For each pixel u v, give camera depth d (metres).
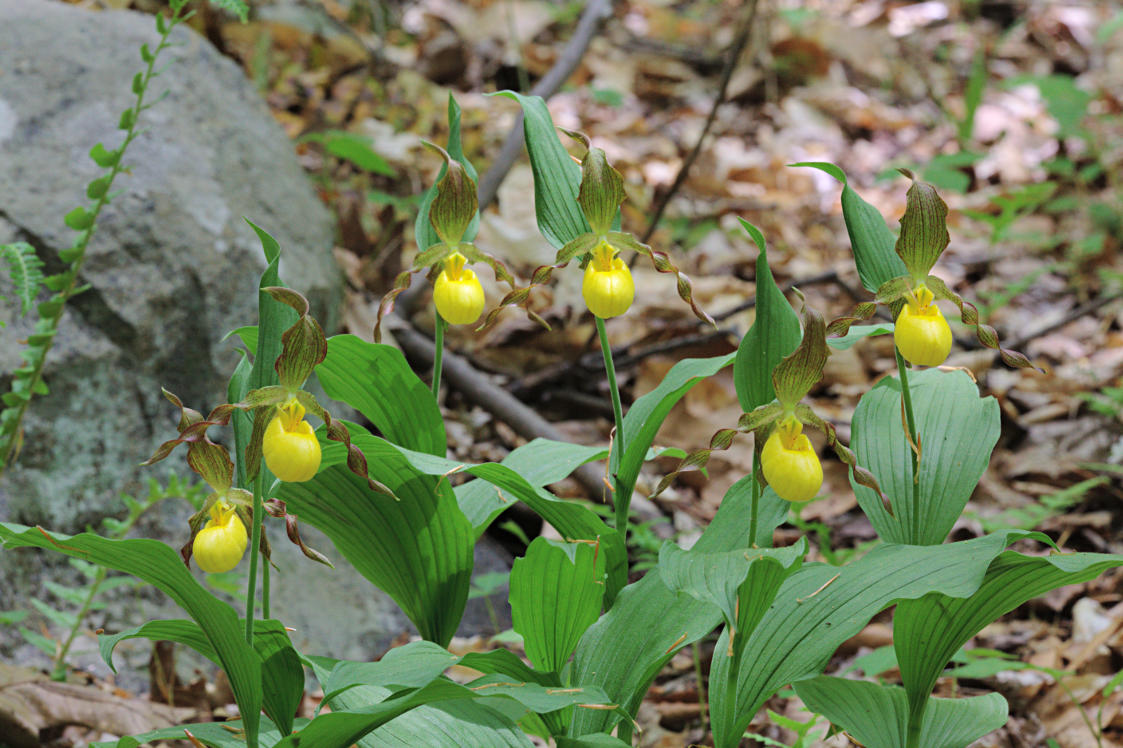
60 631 4.17
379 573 3.15
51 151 4.76
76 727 3.68
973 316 2.56
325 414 2.32
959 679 4.34
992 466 5.91
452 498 2.98
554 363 6.78
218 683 4.03
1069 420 6.24
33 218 4.48
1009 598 2.55
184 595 2.37
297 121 8.46
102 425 4.42
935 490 2.95
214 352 4.79
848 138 10.98
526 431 5.74
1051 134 10.63
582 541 2.77
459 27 11.50
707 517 5.52
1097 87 11.88
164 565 2.29
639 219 8.66
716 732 2.75
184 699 4.04
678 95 11.47
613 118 10.55
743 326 7.23
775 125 10.98
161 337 4.61
